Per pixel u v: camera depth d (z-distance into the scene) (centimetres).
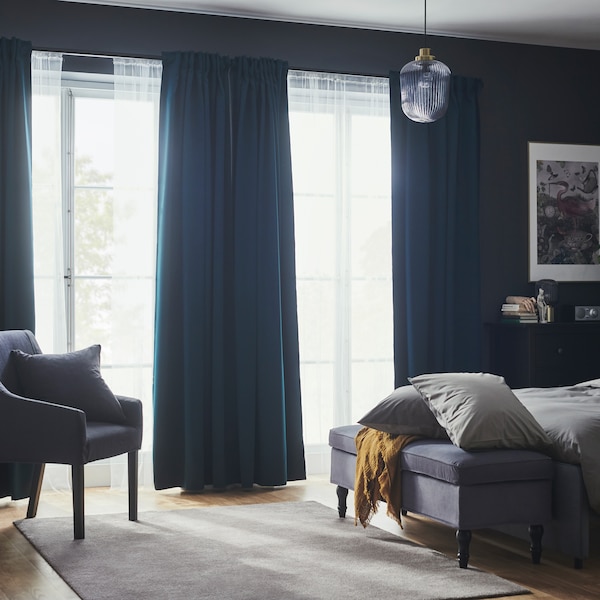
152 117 544
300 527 434
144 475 543
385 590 334
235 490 541
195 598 325
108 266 562
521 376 583
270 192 549
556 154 631
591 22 585
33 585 344
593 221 639
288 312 557
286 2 538
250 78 551
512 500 366
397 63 594
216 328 540
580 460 364
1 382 436
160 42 545
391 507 398
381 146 589
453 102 599
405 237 586
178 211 539
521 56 625
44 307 527
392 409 404
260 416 544
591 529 428
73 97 555
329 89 579
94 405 446
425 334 584
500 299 618
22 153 511
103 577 351
